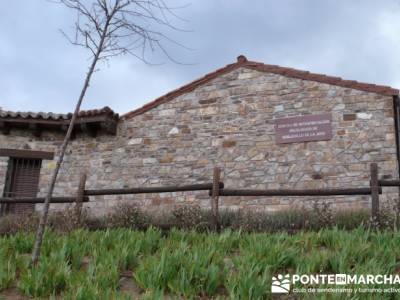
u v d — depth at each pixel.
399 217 7.43
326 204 9.06
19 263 6.02
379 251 5.80
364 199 10.30
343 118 10.99
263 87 11.82
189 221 8.30
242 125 11.75
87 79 6.85
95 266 5.77
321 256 5.70
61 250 6.21
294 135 11.24
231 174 11.48
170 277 5.28
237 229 7.99
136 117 12.75
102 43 6.96
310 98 11.34
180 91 12.52
